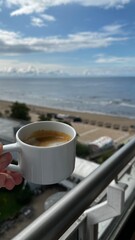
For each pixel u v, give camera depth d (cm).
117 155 70
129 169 112
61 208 44
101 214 70
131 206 107
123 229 101
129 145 77
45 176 37
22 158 38
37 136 43
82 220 68
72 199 48
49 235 40
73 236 66
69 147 39
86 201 52
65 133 44
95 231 76
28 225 40
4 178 39
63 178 39
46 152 36
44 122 44
